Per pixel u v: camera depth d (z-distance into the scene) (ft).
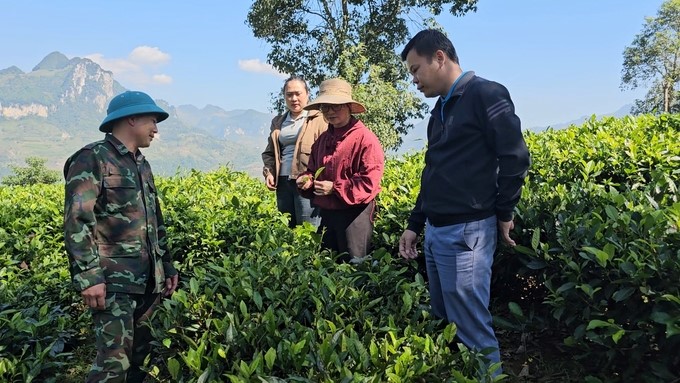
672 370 10.05
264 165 20.18
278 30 94.53
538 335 13.82
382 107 82.17
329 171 14.87
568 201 13.20
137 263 10.55
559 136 24.62
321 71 94.68
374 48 92.99
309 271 12.18
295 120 19.22
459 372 8.07
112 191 10.25
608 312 10.46
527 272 12.96
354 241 14.92
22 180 201.36
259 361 8.41
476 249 10.12
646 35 207.72
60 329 13.94
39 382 12.72
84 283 9.72
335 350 9.14
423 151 27.81
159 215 11.95
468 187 10.00
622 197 12.07
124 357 10.32
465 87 10.00
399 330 9.93
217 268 12.10
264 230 15.61
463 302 10.27
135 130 10.66
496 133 9.57
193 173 32.63
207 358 9.20
